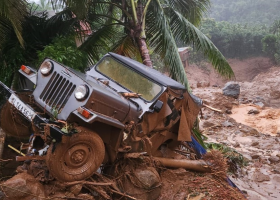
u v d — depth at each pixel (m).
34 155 5.00
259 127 25.97
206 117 24.62
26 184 4.55
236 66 66.94
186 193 5.79
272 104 37.44
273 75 53.88
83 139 4.77
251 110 29.97
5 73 8.41
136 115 5.70
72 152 4.73
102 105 5.04
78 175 4.84
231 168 11.16
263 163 13.40
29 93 5.72
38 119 4.67
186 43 13.38
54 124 4.57
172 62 11.61
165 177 6.12
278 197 9.66
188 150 8.30
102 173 5.69
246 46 67.69
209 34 66.00
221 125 22.58
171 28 13.38
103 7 13.98
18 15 8.07
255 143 17.86
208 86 47.97
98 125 5.23
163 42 12.01
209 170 6.74
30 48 9.41
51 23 10.66
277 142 18.50
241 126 22.38
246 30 67.06
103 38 12.68
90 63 12.33
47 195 4.67
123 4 13.07
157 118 6.09
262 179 11.01
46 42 10.31
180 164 6.55
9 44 8.94
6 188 4.47
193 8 14.72
